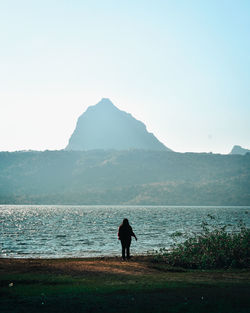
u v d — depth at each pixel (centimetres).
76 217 11075
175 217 10962
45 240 4119
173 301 1032
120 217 11081
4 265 1759
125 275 1541
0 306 973
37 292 1159
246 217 11100
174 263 2073
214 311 923
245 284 1344
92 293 1144
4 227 6469
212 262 2025
